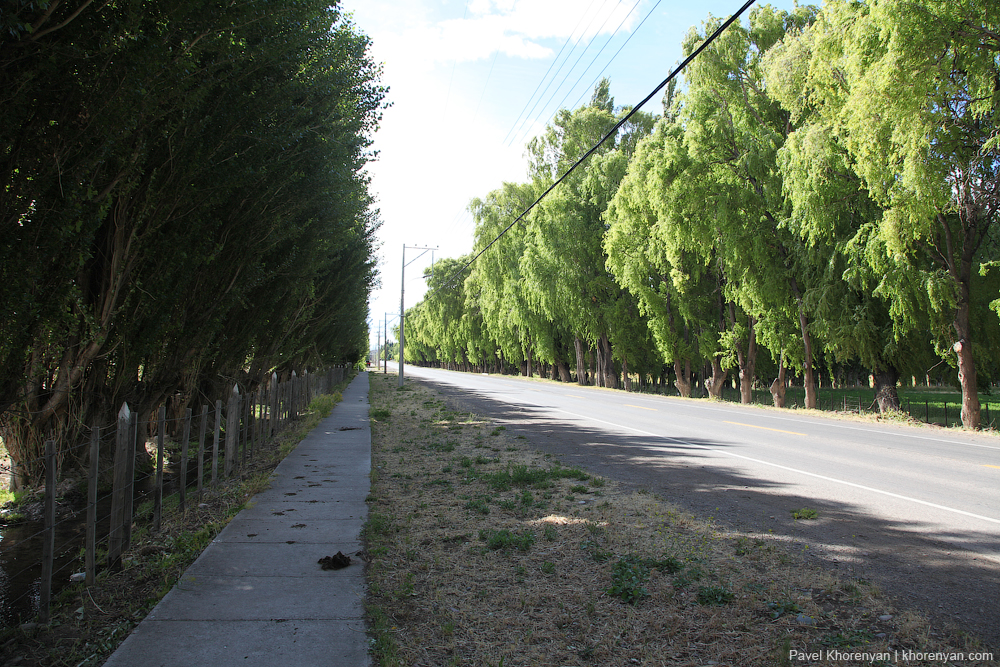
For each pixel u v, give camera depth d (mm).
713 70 23359
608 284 38469
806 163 18516
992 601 4309
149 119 5801
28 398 7578
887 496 7562
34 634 3930
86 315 7012
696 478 8773
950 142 14656
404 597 4398
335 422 17000
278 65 7305
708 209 23672
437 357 124750
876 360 20141
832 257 19609
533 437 13531
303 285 12875
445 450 11539
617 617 4059
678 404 24453
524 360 75500
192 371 10836
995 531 6012
